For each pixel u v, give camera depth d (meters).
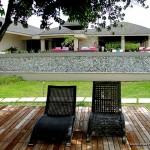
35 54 17.23
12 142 5.82
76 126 7.04
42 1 7.67
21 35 25.23
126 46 29.98
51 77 16.78
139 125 7.01
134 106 9.61
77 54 16.80
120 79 16.11
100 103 6.90
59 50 22.36
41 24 8.02
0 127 6.96
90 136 5.82
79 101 10.75
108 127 5.84
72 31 25.83
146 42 31.67
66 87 6.99
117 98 6.88
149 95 12.03
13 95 12.48
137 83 15.18
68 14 8.08
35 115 8.22
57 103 6.83
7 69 17.66
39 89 13.95
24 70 17.45
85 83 15.52
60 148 5.44
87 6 7.68
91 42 30.00
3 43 23.23
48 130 5.75
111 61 16.48
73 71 16.89
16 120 7.65
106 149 5.34
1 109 9.15
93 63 16.70
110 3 8.52
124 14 8.77
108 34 28.61
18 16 7.78
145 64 16.20
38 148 5.44
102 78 16.25
